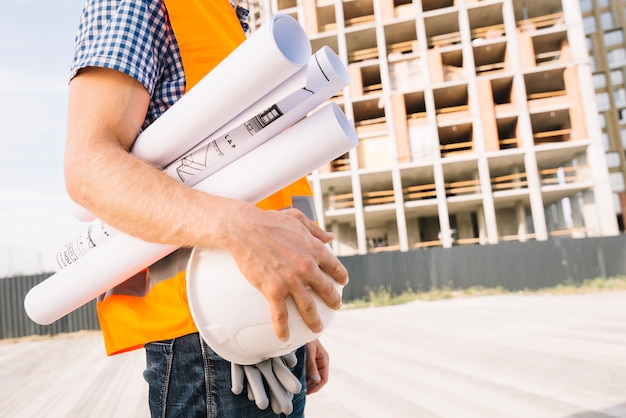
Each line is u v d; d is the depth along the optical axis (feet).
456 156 93.30
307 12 102.42
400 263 67.77
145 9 2.55
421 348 23.17
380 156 95.09
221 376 2.62
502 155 92.07
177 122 2.37
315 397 14.99
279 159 2.33
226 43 2.96
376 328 33.71
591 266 66.18
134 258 2.56
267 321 2.42
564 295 54.85
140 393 18.16
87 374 24.36
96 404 17.01
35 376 25.66
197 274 2.52
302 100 2.40
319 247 2.31
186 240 2.18
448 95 100.53
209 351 2.61
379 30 98.43
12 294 60.39
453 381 15.87
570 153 95.45
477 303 51.16
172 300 2.62
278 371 2.75
